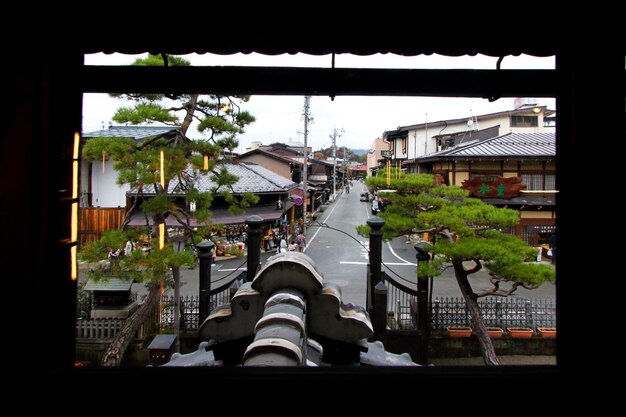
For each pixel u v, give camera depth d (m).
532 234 16.88
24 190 1.74
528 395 1.79
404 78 2.46
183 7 2.15
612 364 1.73
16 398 1.74
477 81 2.50
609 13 1.76
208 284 8.35
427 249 8.72
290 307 2.35
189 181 9.38
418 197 9.66
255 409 1.78
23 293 1.73
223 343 2.76
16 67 1.72
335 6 2.13
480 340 8.55
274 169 33.97
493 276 8.70
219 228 9.50
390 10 2.14
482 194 16.67
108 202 15.98
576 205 1.79
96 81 2.47
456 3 2.11
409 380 1.81
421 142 29.92
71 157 2.02
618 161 1.76
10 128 1.71
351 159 136.12
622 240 1.74
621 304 1.73
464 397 1.81
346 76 2.45
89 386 1.80
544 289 15.41
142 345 9.48
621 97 1.78
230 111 8.86
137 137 16.64
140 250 7.95
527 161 17.02
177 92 2.49
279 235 21.52
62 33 1.89
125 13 2.16
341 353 2.74
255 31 2.25
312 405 1.78
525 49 2.40
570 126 1.83
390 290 14.94
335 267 17.67
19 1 1.72
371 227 8.61
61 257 1.93
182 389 1.79
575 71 1.82
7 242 1.72
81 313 9.75
